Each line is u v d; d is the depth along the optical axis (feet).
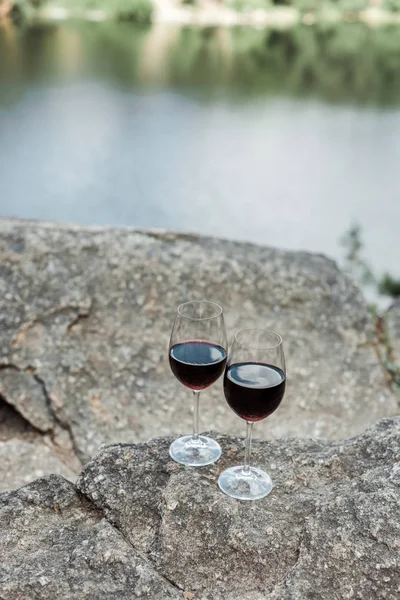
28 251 7.38
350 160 48.26
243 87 63.00
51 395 6.59
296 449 4.25
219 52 73.10
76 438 6.46
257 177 44.47
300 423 6.79
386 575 3.52
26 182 42.50
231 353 3.87
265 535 3.72
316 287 7.66
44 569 3.65
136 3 79.61
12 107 53.93
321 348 7.28
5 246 7.41
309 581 3.53
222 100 59.52
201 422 6.70
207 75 65.77
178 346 4.09
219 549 3.69
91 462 4.15
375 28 83.46
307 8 84.74
